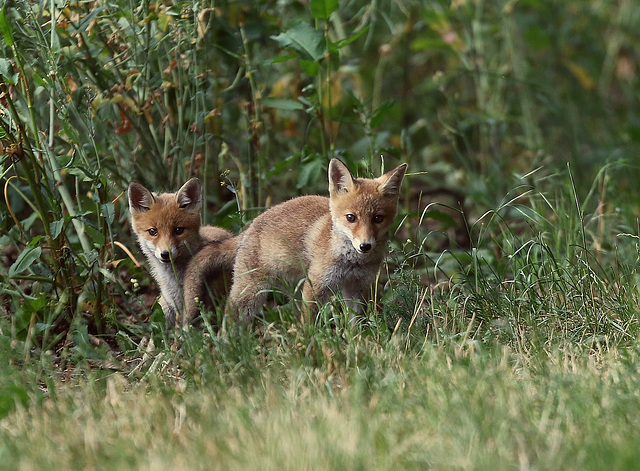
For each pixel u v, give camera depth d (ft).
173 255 35.55
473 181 48.65
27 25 33.37
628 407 24.32
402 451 22.22
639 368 27.22
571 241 38.52
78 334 32.42
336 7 38.50
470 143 56.95
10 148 32.37
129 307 35.76
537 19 63.67
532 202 41.93
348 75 53.98
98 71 37.32
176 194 36.24
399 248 39.14
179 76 38.55
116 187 40.01
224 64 43.24
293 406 25.18
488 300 33.65
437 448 22.35
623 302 32.60
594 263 37.81
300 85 46.70
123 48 38.45
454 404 24.43
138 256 39.91
